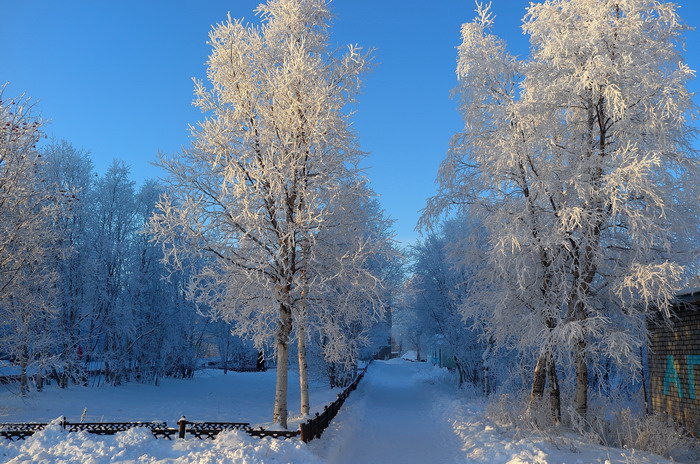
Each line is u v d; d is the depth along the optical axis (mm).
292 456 8945
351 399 23125
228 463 7957
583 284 14031
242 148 14016
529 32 15297
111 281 27766
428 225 16812
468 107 15883
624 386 17359
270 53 15000
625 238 13992
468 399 22391
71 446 8656
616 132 13508
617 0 13352
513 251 13102
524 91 15352
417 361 82375
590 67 12727
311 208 13469
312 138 14008
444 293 27594
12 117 16141
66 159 26922
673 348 14273
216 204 13852
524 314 15047
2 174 15625
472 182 16078
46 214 17188
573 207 12906
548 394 15055
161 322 32156
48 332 21422
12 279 16281
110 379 28188
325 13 15391
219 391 30156
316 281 14109
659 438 11352
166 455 8656
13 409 17328
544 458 9359
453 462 11188
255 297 14016
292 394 28734
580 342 13586
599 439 12125
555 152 14195
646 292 11859
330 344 15234
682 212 13305
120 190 30781
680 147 13906
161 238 13586
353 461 11156
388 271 30141
